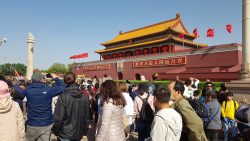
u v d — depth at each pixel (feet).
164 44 162.30
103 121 15.71
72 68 235.40
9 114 15.65
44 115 20.21
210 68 112.78
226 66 109.40
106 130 15.64
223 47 111.65
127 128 26.13
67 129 18.13
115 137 15.90
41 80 21.15
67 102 18.15
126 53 197.36
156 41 164.55
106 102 16.15
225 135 32.45
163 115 13.19
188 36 171.53
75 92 18.60
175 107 16.24
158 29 182.19
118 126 16.31
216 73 104.27
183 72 120.26
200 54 121.70
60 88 20.90
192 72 115.85
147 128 25.94
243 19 56.59
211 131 24.48
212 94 25.39
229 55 108.68
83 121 19.03
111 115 15.94
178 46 162.91
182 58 130.31
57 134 18.56
